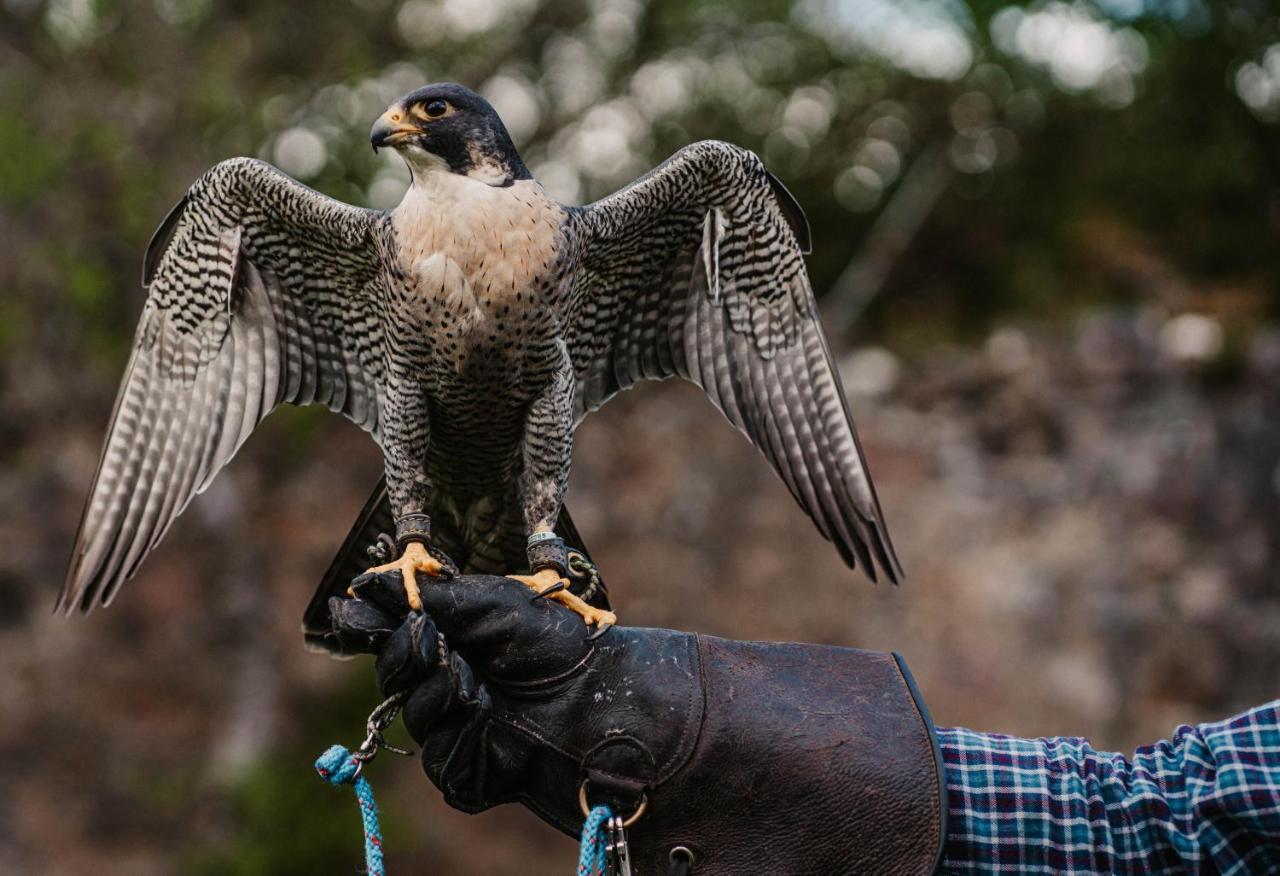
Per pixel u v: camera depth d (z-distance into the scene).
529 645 3.00
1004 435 13.56
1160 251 16.55
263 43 11.74
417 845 10.93
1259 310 15.00
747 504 12.78
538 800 3.00
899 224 17.36
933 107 17.72
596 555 12.67
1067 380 13.70
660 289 3.81
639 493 13.02
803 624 12.07
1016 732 11.27
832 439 3.77
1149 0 16.80
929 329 16.38
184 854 11.05
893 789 2.85
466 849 11.05
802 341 3.80
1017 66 17.62
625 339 3.83
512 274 3.37
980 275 17.56
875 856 2.82
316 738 11.80
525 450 3.53
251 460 12.72
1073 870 2.83
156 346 3.78
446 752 2.92
